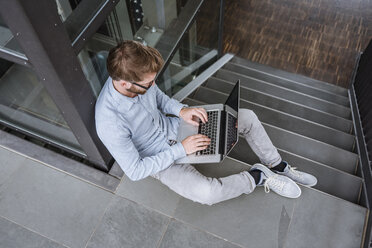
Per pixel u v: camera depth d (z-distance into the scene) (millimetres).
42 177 2164
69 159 2234
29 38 1101
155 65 1413
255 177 2027
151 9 2291
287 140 2768
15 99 1927
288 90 3750
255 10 5074
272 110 3139
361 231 2018
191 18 2881
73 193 2107
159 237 1971
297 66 4445
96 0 1444
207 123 1972
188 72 3545
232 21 4969
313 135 3020
